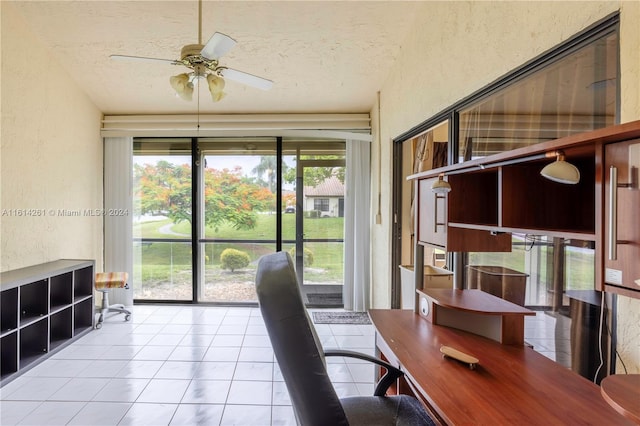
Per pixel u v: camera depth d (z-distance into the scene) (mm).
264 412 2092
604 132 720
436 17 2330
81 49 3221
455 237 1550
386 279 3592
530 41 1456
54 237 3400
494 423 906
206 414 2064
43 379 2475
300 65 3398
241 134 4230
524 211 1170
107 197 4281
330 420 852
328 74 3543
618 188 734
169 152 4434
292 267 978
